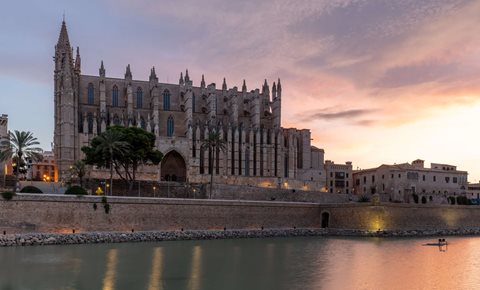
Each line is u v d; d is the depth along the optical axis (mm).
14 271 56625
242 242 90312
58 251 72250
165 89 169625
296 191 137750
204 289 49688
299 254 74750
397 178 172750
